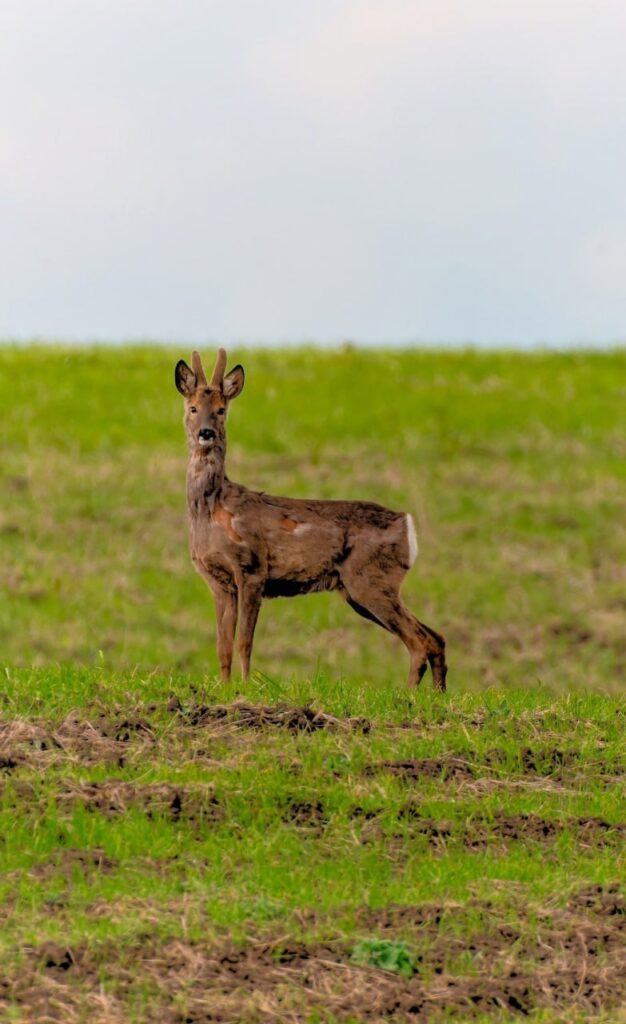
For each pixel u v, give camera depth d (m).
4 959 22.11
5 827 26.72
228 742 31.42
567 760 32.00
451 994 21.95
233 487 40.12
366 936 23.45
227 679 39.78
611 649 70.56
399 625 40.72
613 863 27.00
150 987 21.62
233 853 26.42
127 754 30.30
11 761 29.20
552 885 25.67
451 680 66.88
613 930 24.08
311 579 40.56
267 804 28.34
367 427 96.12
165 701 33.50
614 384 106.38
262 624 72.50
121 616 71.44
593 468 91.44
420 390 104.12
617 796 30.30
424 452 92.62
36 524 80.75
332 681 38.91
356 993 21.89
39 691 33.81
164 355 111.62
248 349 114.56
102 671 36.72
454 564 79.06
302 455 90.81
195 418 39.84
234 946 22.88
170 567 77.50
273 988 21.89
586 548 81.56
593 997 22.25
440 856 26.91
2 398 98.62
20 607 71.25
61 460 89.19
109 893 24.38
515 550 80.94
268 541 39.91
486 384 105.81
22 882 24.64
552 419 98.69
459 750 31.98
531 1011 21.86
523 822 28.44
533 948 23.42
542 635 71.94
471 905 24.66
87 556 77.81
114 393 101.19
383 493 86.00
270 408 98.75
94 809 27.52
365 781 29.67
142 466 89.31
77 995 21.33
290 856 26.52
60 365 106.81
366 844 27.14
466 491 87.50
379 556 40.72
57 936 22.81
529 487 88.50
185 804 28.05
